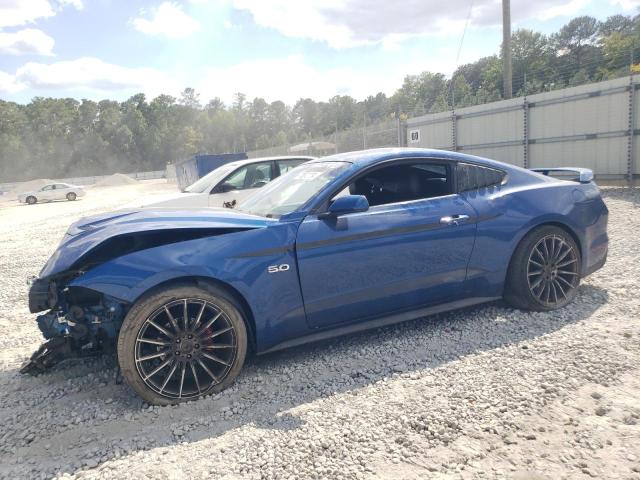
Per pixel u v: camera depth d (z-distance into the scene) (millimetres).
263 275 3293
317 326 3566
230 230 3330
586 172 4574
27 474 2477
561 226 4281
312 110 165375
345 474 2305
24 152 116500
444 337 3818
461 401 2859
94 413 3070
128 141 129750
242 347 3266
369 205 3807
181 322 3148
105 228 3391
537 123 13320
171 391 3113
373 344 3811
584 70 26328
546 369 3160
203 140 145625
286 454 2496
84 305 3289
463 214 3877
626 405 2691
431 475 2256
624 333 3592
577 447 2379
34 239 12883
